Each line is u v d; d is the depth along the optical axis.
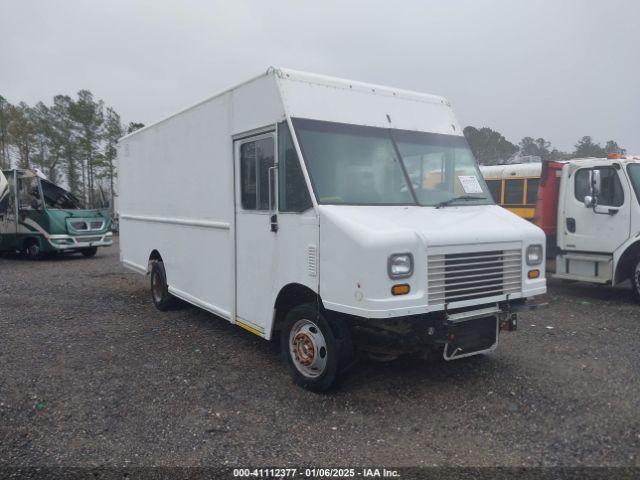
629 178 8.27
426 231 4.08
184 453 3.58
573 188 9.01
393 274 3.87
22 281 10.99
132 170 8.74
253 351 5.84
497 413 4.19
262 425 3.99
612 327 6.93
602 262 8.68
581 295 9.36
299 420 4.08
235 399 4.49
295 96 4.70
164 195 7.45
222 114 5.71
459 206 5.08
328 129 4.70
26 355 5.68
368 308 3.85
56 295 9.32
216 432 3.88
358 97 5.08
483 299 4.37
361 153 4.78
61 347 5.98
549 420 4.06
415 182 5.00
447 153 5.39
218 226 5.88
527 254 4.69
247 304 5.43
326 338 4.43
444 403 4.38
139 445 3.69
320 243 4.27
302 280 4.52
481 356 5.59
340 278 4.08
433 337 4.20
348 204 4.46
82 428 3.95
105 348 5.96
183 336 6.48
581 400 4.44
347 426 3.98
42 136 35.97
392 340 4.36
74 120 34.56
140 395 4.57
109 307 8.25
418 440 3.75
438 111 5.63
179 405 4.36
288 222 4.66
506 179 13.66
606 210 8.52
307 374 4.68
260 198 5.12
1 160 36.44
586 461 3.45
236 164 5.50
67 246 14.91
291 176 4.59
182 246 6.95
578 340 6.27
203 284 6.41
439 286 4.11
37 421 4.07
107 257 16.25
